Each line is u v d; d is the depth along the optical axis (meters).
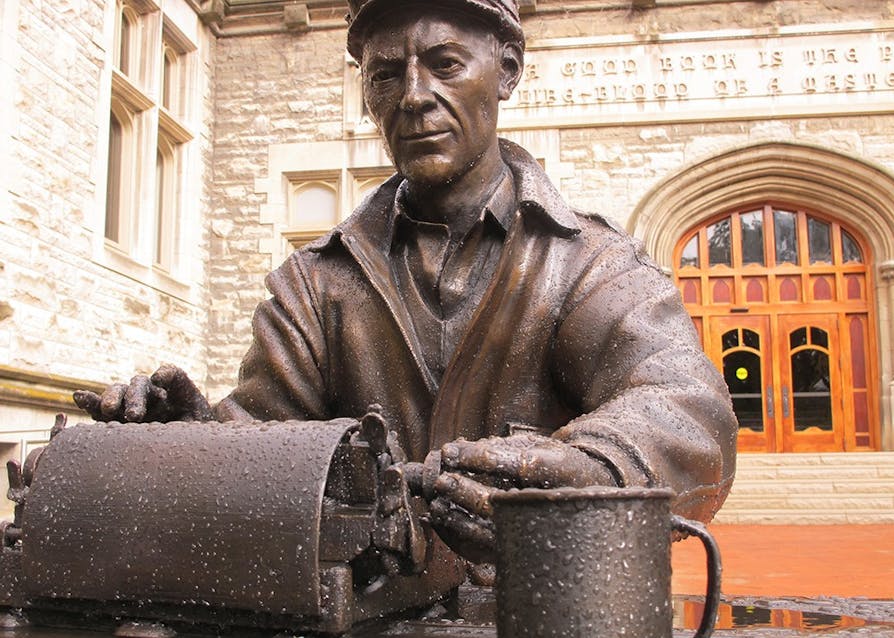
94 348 7.48
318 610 1.05
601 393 1.44
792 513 8.55
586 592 0.89
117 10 8.25
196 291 9.74
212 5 10.02
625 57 9.88
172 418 1.54
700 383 1.38
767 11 9.75
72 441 1.26
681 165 9.72
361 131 10.13
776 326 10.14
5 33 6.34
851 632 1.27
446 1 1.49
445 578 1.41
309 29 10.35
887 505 8.52
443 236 1.64
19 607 1.24
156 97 8.72
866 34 9.63
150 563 1.13
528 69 9.98
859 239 10.02
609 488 0.91
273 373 1.67
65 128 7.10
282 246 10.13
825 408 10.02
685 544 6.73
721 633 1.24
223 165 10.28
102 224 7.64
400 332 1.57
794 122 9.70
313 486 1.08
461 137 1.54
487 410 1.54
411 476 1.14
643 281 1.54
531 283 1.53
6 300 6.29
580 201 9.78
